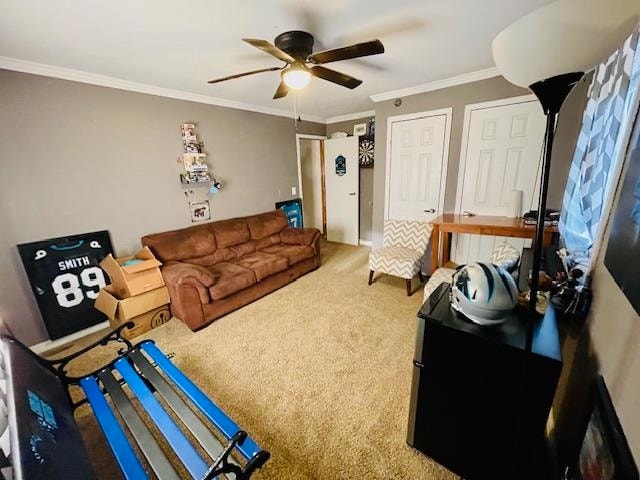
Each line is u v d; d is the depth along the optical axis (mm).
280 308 2701
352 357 1970
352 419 1482
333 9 1491
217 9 1452
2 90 1931
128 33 1663
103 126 2406
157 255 2645
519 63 798
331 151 4797
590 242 1445
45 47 1782
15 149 2016
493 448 1099
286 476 1218
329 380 1760
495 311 1000
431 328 1102
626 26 643
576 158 1845
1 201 2000
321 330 2311
